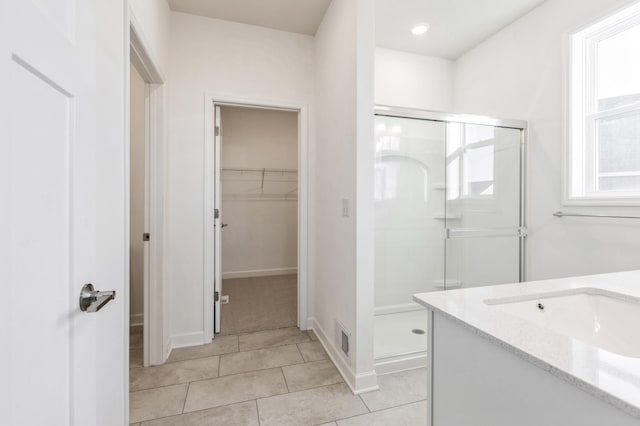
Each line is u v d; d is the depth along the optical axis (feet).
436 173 8.14
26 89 1.66
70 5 2.18
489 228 8.00
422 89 9.75
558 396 1.80
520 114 7.73
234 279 13.38
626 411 1.42
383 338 7.15
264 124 14.06
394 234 8.29
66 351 2.11
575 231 6.50
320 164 7.70
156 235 6.24
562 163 6.70
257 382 5.65
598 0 5.92
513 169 7.70
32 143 1.73
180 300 7.11
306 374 5.94
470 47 9.25
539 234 7.25
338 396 5.24
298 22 7.59
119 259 3.50
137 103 8.11
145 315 6.20
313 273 8.23
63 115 2.09
